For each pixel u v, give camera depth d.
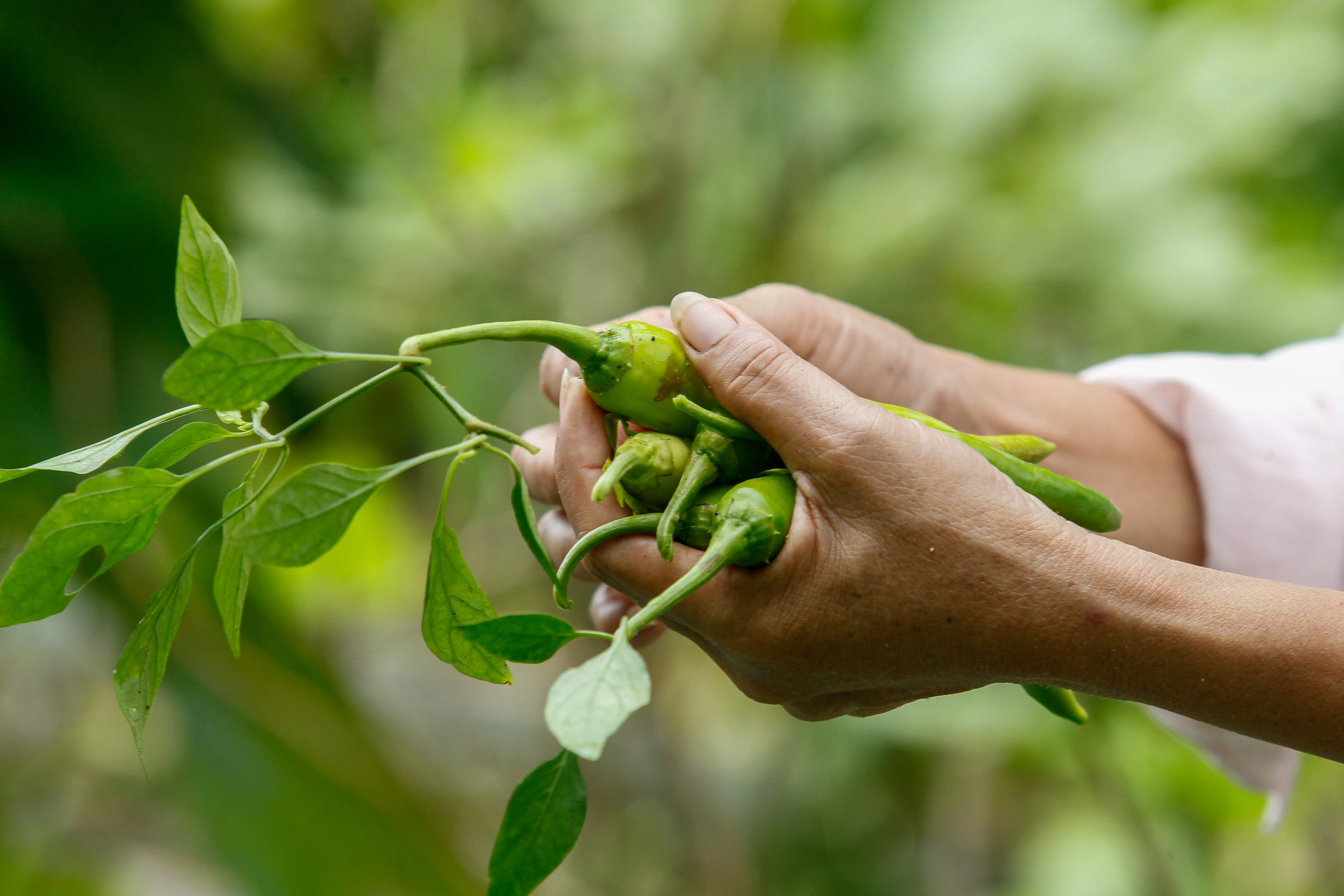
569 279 2.22
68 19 1.46
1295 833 2.25
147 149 1.53
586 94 2.25
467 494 2.19
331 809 1.48
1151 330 2.29
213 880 2.14
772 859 2.28
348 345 2.06
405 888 1.51
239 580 1.02
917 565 1.01
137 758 2.27
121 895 1.99
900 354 1.23
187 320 1.01
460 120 2.19
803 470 1.01
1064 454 1.25
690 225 2.17
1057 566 1.01
